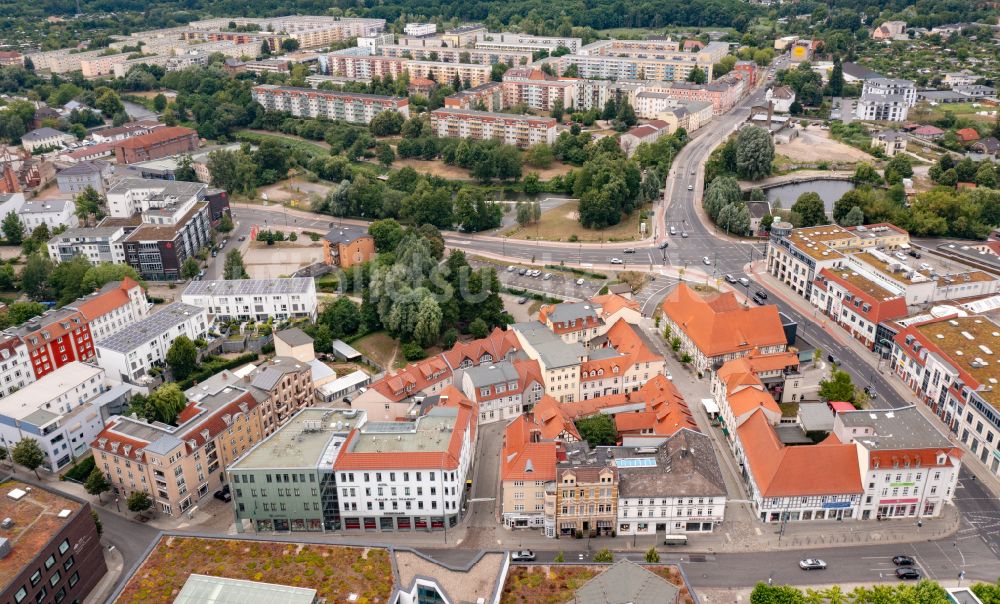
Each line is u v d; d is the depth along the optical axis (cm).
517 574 18312
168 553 18262
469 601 17112
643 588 16388
